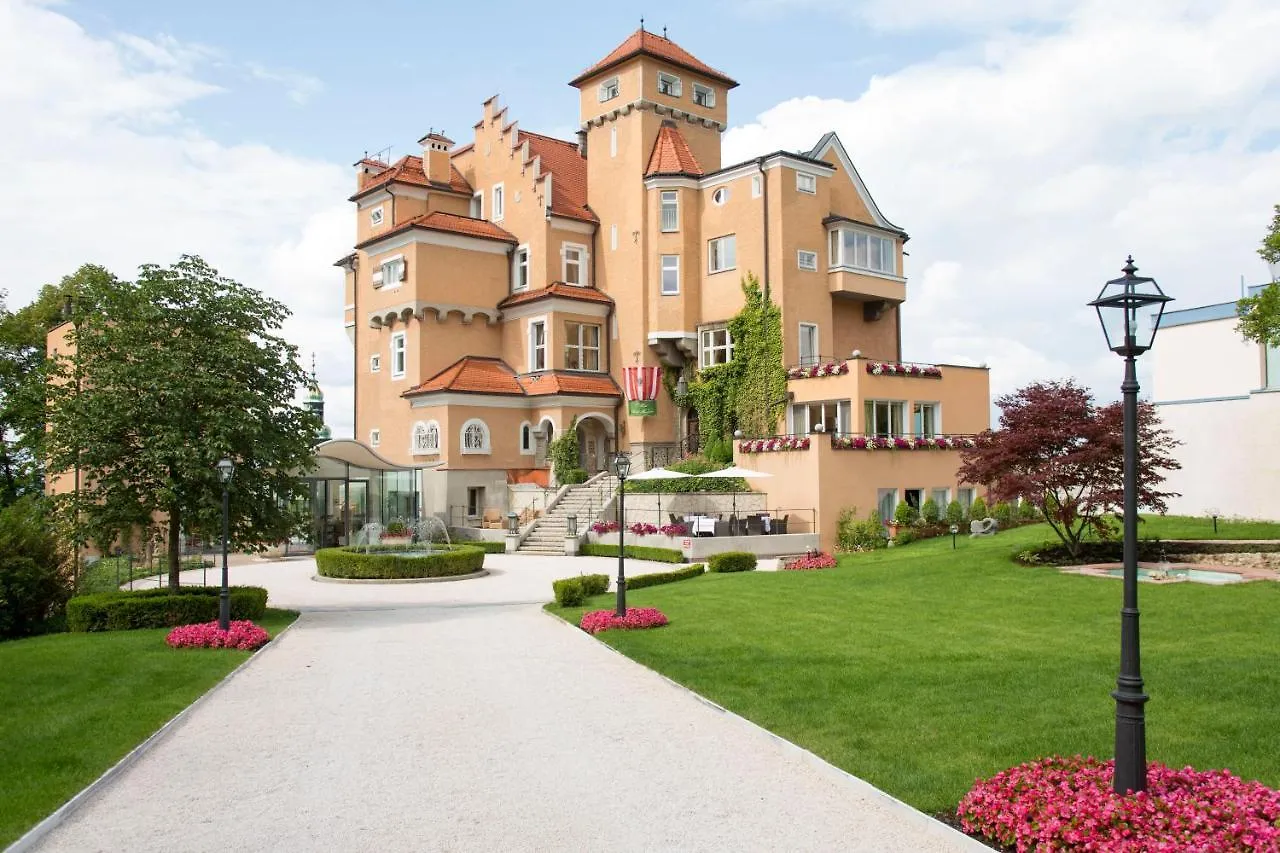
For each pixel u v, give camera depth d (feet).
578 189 150.41
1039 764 26.45
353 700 40.78
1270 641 42.11
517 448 136.67
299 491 70.90
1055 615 52.70
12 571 61.26
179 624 62.28
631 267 138.21
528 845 24.44
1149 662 39.29
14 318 135.13
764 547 100.78
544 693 41.55
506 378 139.33
